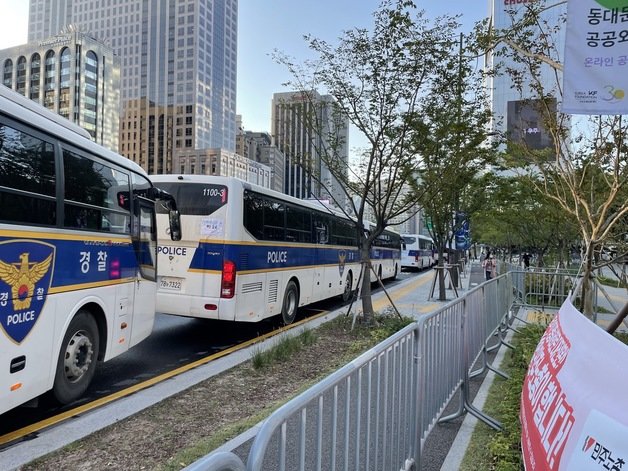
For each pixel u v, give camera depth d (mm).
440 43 9062
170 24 130750
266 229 9789
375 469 2787
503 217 18922
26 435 4574
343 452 2369
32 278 4426
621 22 4219
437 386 4172
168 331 9914
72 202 5086
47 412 5180
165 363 7355
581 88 4309
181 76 129250
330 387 2207
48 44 100375
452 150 10453
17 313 4230
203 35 131125
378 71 9312
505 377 6277
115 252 6035
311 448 2201
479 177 16594
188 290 8648
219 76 139750
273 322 11062
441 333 4332
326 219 13500
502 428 4574
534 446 2461
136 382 6332
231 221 8586
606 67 4258
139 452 4141
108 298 5840
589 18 4305
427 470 3871
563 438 2043
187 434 4547
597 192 8641
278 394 5805
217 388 5984
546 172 8477
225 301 8484
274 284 10109
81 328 5336
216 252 8562
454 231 16328
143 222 6938
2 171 4066
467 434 4555
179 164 116500
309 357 7598
